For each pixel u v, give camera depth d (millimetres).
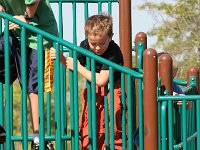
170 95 8547
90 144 8125
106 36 8375
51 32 8773
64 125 9445
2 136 8430
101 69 8281
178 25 20625
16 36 8836
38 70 8047
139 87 7977
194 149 9406
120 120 8617
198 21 20578
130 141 8055
